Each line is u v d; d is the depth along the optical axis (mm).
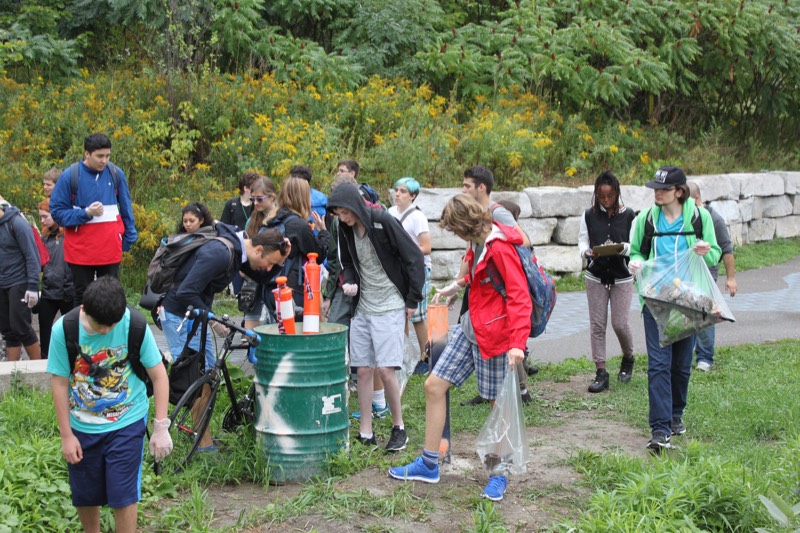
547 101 15875
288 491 5141
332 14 16984
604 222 7457
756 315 10852
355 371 7148
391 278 5762
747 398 6859
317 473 5273
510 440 4895
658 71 15680
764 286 12867
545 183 13586
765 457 5430
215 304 10477
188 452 5340
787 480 4848
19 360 7312
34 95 13016
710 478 4875
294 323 5559
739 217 15844
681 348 6109
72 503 4125
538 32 15969
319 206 7641
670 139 16203
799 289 12602
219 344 8477
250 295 6379
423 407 6871
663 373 5828
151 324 9656
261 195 6820
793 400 6734
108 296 3707
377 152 12625
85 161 7785
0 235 7332
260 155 12398
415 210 7176
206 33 15172
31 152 11695
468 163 13164
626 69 15438
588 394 7418
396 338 5785
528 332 4805
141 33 15828
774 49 17109
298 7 15922
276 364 5227
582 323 10422
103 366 3859
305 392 5227
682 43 16344
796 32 17547
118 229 7969
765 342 9391
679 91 17625
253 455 5371
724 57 17094
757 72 18062
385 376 5754
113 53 16391
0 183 10930
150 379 4117
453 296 5992
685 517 4438
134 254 11047
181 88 13258
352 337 5875
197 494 4691
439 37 15945
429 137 12945
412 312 5910
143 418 4035
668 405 5828
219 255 5402
